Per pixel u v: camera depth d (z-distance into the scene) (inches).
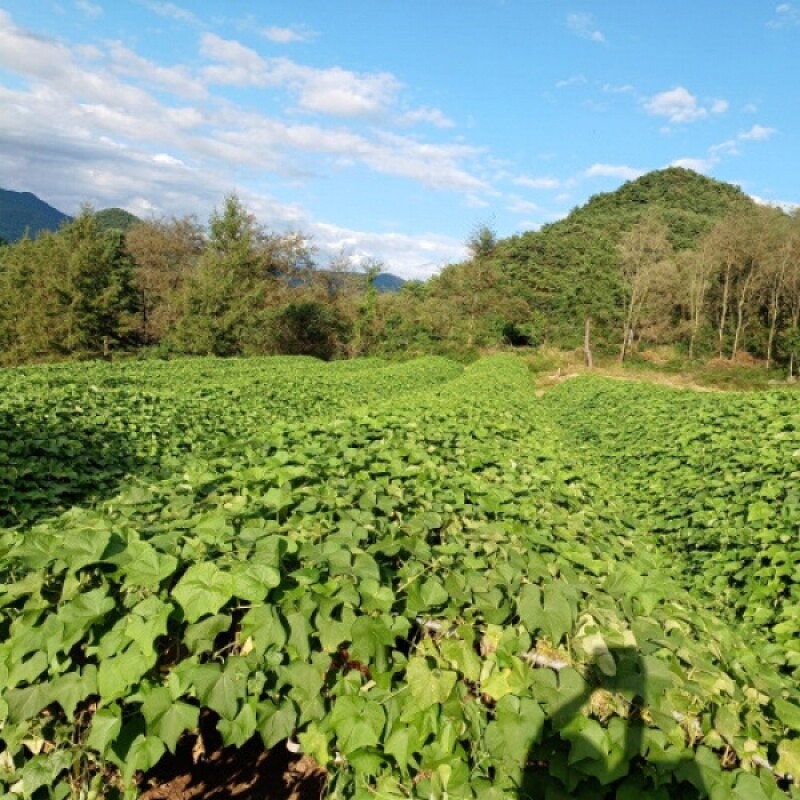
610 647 99.8
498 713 89.4
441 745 88.9
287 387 655.1
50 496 260.4
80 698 85.7
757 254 1630.2
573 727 85.8
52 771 87.6
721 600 218.4
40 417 365.4
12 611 94.0
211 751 120.6
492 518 163.9
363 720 89.7
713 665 107.3
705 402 505.7
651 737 86.3
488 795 85.0
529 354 1734.7
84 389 507.2
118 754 85.6
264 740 88.7
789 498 245.6
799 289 1569.9
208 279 1473.9
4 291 1465.3
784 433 331.3
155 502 153.1
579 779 84.3
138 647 87.0
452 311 1820.9
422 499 164.2
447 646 97.3
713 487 303.7
